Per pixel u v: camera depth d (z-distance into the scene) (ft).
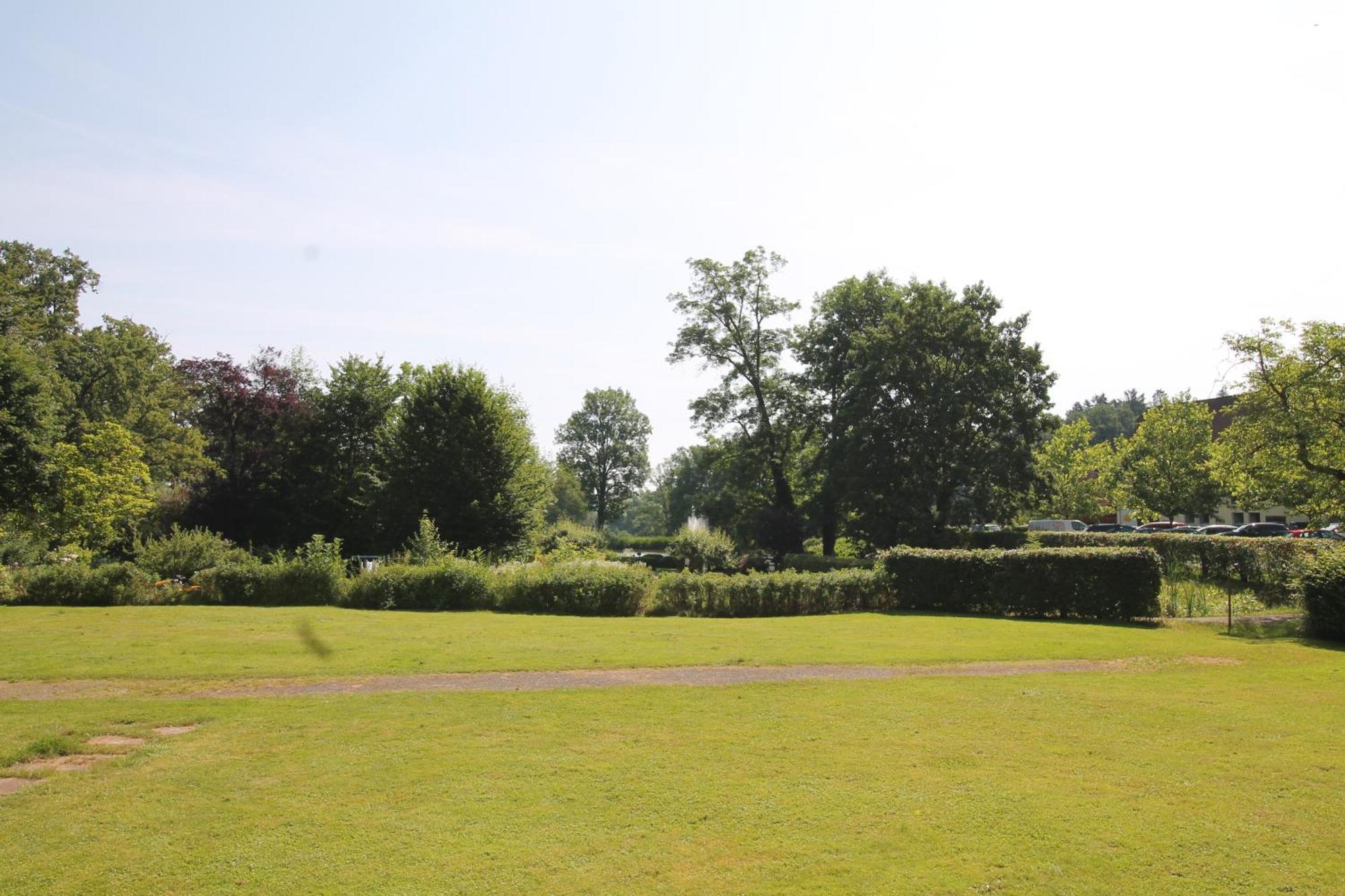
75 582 73.05
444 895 17.87
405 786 24.52
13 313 116.67
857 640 52.85
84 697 36.17
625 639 52.60
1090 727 30.96
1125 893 17.89
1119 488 169.48
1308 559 64.44
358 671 41.70
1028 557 68.80
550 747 28.40
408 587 72.28
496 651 47.57
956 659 45.70
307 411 140.46
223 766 26.45
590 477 305.12
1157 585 64.95
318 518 139.64
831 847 20.25
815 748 28.19
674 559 119.65
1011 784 24.62
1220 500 155.74
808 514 158.61
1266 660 45.50
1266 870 18.94
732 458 157.79
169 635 53.36
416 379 126.31
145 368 139.95
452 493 116.37
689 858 19.69
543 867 19.20
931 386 122.11
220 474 133.69
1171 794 23.79
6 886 18.30
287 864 19.38
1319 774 25.49
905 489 121.70
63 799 23.59
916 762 26.63
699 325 152.25
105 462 100.83
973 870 18.94
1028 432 123.65
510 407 129.80
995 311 132.16
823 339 147.74
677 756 27.43
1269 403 84.53
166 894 17.95
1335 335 80.18
